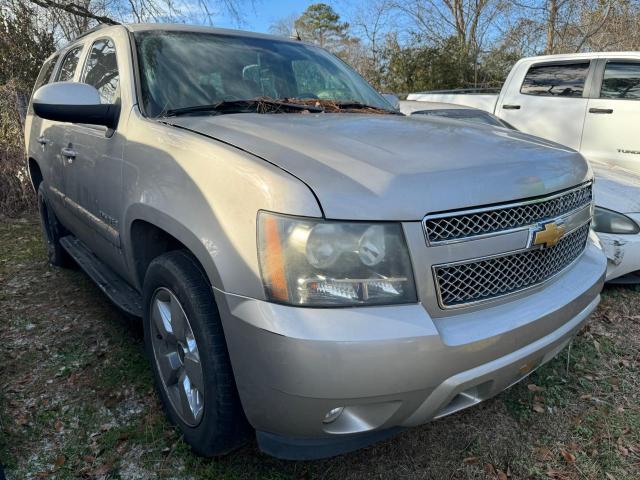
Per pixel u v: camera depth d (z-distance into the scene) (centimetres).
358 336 162
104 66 311
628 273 398
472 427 253
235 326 177
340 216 167
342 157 186
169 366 233
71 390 275
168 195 209
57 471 222
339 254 166
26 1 1123
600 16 1485
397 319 167
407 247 171
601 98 694
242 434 205
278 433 185
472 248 180
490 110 816
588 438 249
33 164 452
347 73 363
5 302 382
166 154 220
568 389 286
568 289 214
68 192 341
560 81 739
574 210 220
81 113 259
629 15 1472
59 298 389
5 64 1034
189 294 199
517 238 191
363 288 168
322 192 169
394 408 175
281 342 164
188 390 222
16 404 263
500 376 191
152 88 269
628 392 285
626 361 314
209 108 268
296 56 340
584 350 325
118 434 242
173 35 307
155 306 237
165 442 238
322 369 162
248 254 173
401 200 172
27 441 238
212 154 199
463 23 1770
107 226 279
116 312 364
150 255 252
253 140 204
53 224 424
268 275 169
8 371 292
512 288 194
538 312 195
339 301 166
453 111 657
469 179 183
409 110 723
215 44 315
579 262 238
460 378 178
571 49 1573
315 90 323
